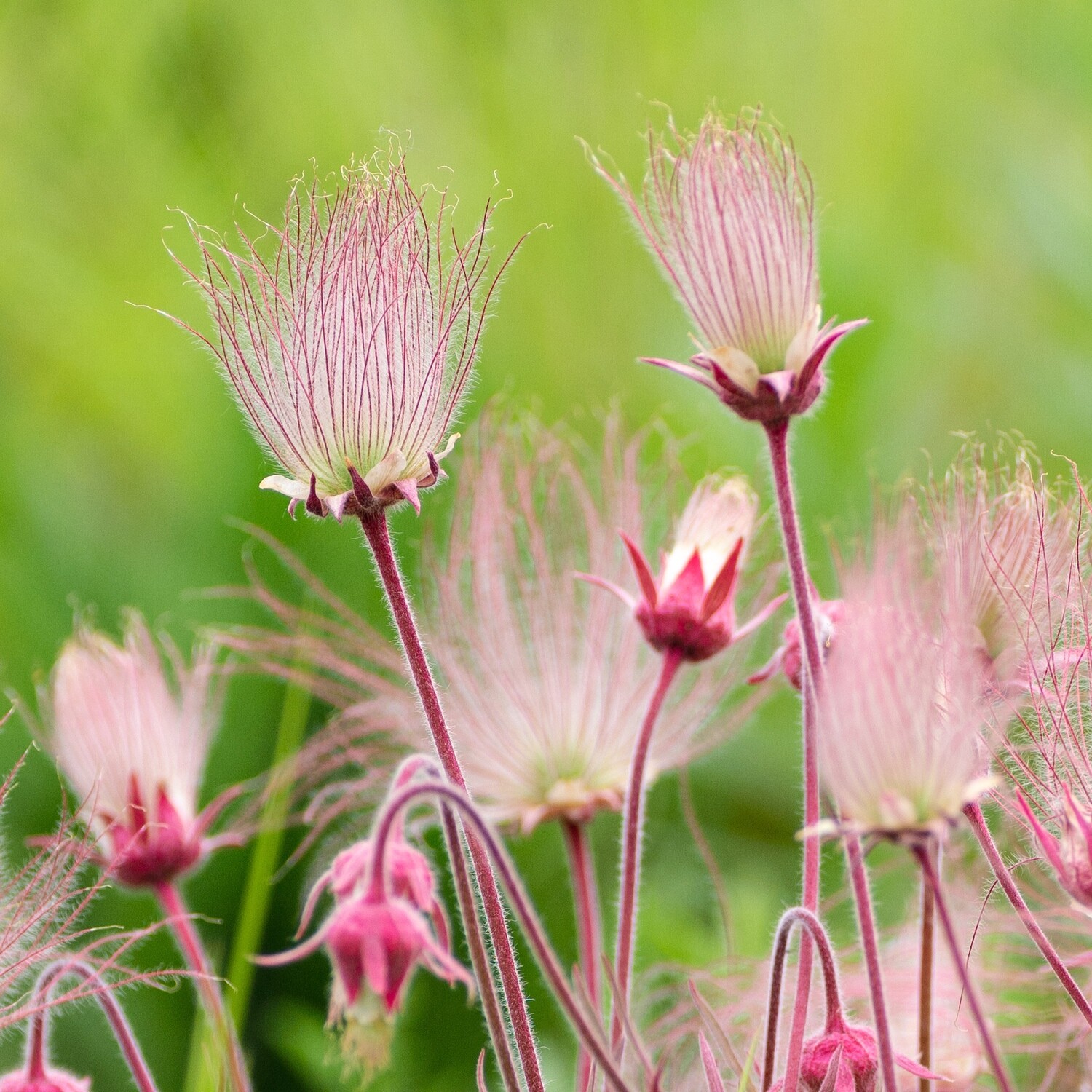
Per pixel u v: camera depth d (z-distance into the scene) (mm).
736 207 689
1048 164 1253
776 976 684
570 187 1301
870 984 667
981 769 690
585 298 1237
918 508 708
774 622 817
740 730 813
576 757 755
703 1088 738
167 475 1178
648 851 887
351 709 783
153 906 836
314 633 810
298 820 821
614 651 771
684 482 797
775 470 688
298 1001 832
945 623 681
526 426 808
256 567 954
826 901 770
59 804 885
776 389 684
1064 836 677
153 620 991
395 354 688
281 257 694
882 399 1051
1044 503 702
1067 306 1168
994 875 728
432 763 680
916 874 751
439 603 778
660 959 812
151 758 739
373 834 673
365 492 685
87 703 739
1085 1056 732
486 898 688
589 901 748
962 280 1218
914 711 659
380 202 694
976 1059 727
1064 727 701
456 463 835
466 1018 822
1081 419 1073
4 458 1163
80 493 1155
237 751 867
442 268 695
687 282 693
